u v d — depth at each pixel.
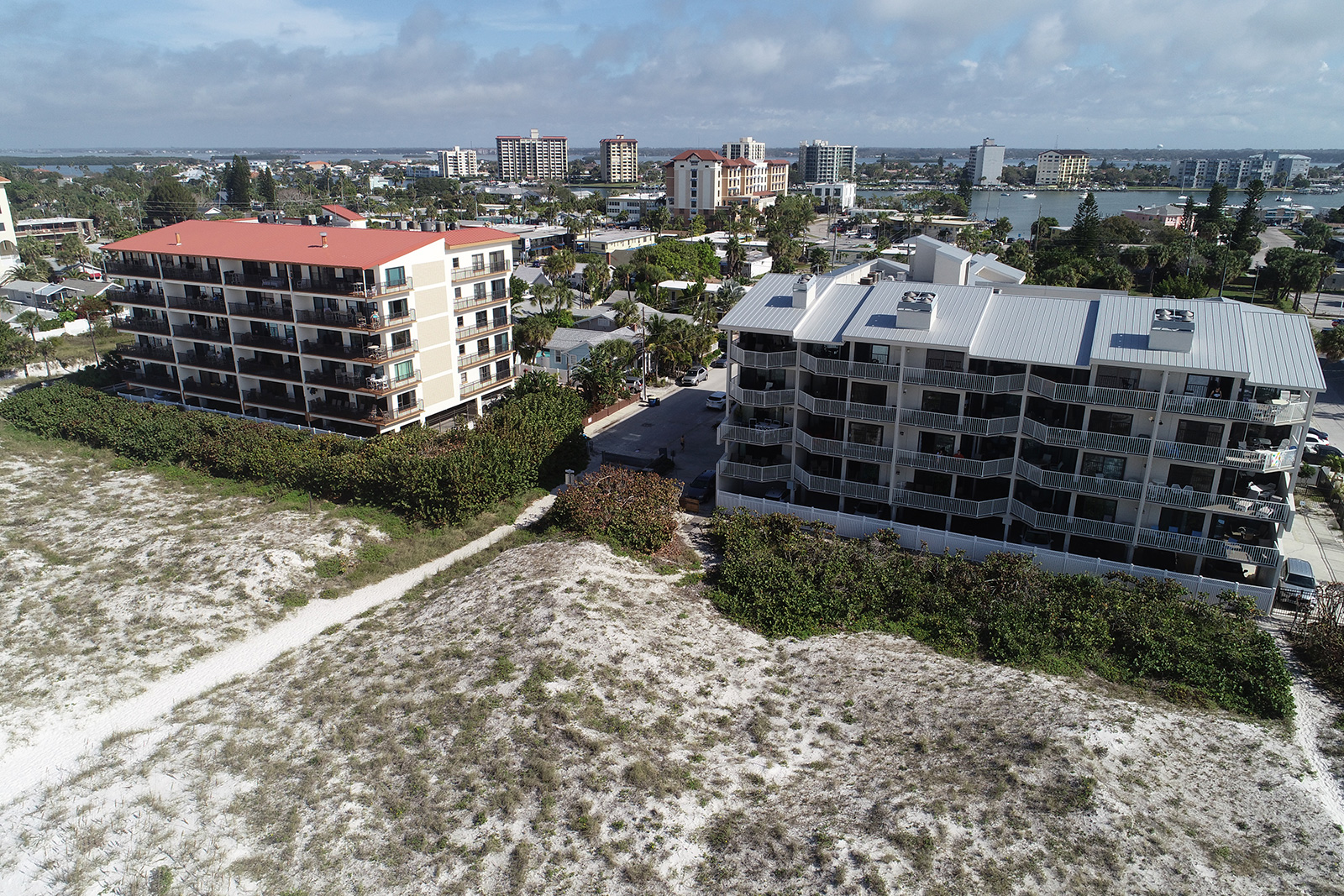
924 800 29.91
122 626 43.28
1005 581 43.72
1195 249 152.88
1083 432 46.94
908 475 54.12
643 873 26.84
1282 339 44.91
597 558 47.84
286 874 27.42
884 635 42.09
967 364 49.56
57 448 69.69
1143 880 26.44
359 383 66.06
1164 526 47.69
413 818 29.55
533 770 31.20
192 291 75.94
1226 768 31.91
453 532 53.97
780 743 33.69
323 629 43.81
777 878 26.75
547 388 71.75
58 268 160.25
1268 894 25.95
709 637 41.31
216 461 62.91
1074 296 58.97
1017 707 35.19
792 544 48.38
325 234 71.69
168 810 30.53
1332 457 64.31
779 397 55.56
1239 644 38.97
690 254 156.62
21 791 32.19
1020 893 25.94
